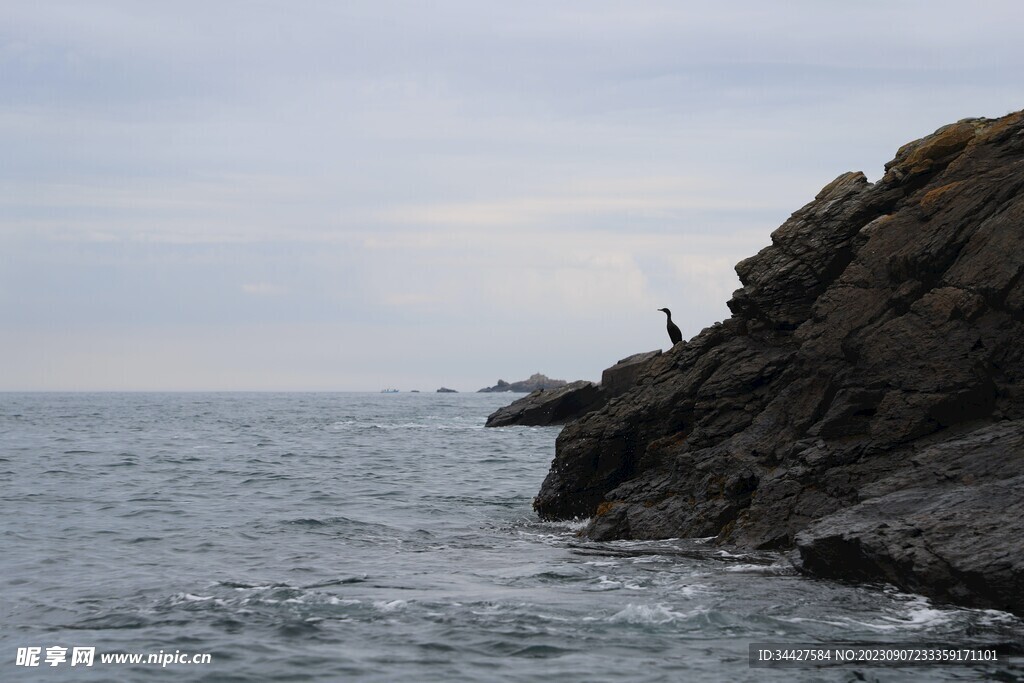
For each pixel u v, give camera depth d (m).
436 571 18.92
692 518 22.08
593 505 26.75
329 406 168.25
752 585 16.69
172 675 12.33
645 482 24.84
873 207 25.22
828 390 22.42
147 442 59.50
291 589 16.75
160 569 19.17
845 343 22.47
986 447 18.14
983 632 13.65
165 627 14.55
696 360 27.19
